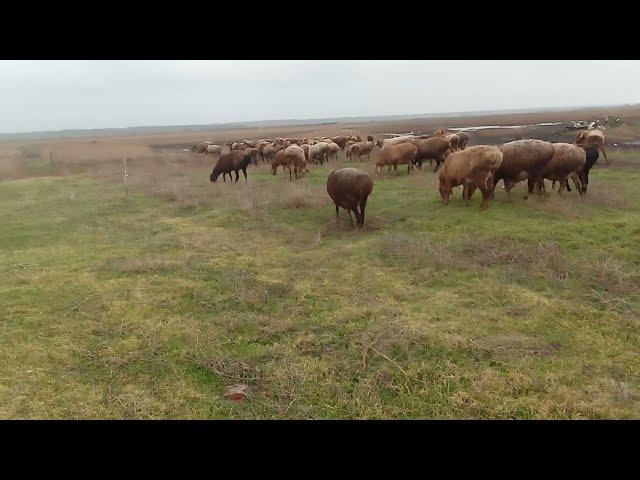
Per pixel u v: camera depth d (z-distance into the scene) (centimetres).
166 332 573
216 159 2719
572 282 673
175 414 421
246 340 558
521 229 894
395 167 1714
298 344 541
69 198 1495
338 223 1060
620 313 578
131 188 1658
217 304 657
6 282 747
